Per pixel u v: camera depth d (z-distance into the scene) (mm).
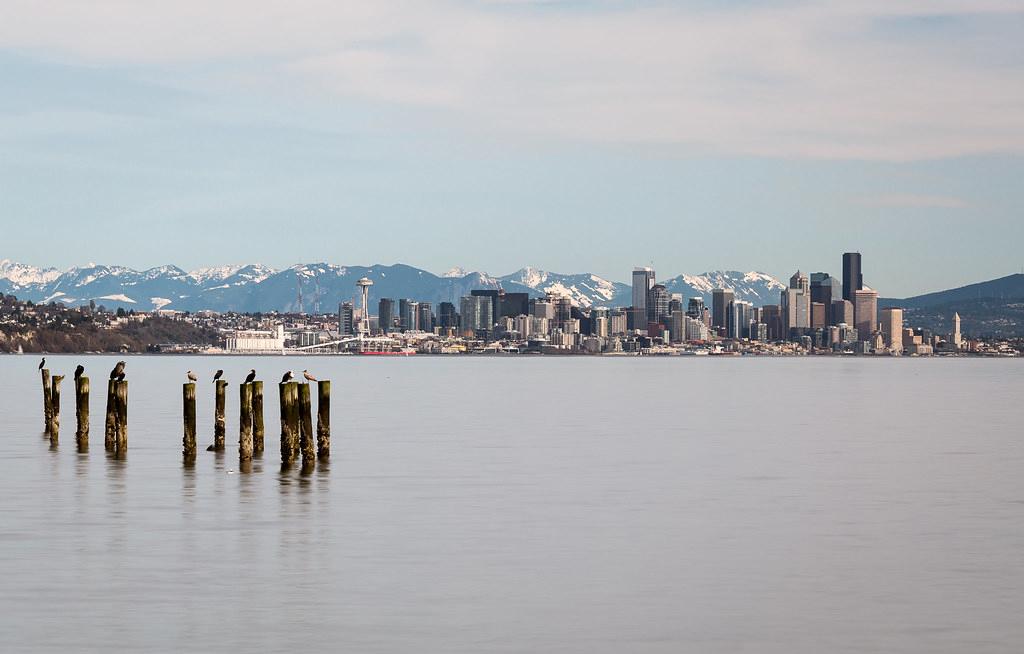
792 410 180375
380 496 76375
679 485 83188
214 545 59594
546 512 70500
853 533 64062
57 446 107562
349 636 44188
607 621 46406
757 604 48906
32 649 42375
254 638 43844
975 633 45062
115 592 49969
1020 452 108250
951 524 67062
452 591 50688
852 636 44656
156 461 94375
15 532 62781
